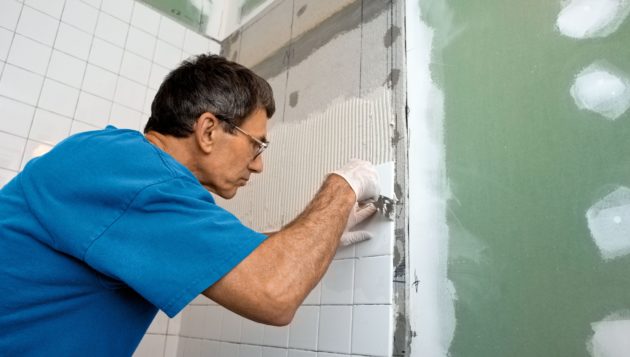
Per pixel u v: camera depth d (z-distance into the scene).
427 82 1.16
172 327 1.78
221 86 0.85
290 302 0.68
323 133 1.39
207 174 0.88
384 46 1.28
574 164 0.87
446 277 1.00
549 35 0.97
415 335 1.01
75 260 0.67
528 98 0.97
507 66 1.02
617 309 0.76
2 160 1.52
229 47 2.11
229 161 0.88
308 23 1.62
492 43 1.06
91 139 0.72
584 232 0.83
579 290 0.82
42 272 0.66
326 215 0.81
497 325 0.91
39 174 0.69
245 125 0.89
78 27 1.76
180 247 0.64
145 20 1.96
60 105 1.67
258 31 1.93
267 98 0.94
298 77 1.59
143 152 0.71
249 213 1.63
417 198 1.09
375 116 1.24
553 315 0.84
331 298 1.17
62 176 0.67
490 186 0.99
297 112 1.54
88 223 0.64
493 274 0.94
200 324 1.68
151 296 0.62
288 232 0.75
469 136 1.05
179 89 0.86
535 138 0.94
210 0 2.21
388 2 1.31
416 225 1.08
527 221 0.91
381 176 1.16
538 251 0.89
